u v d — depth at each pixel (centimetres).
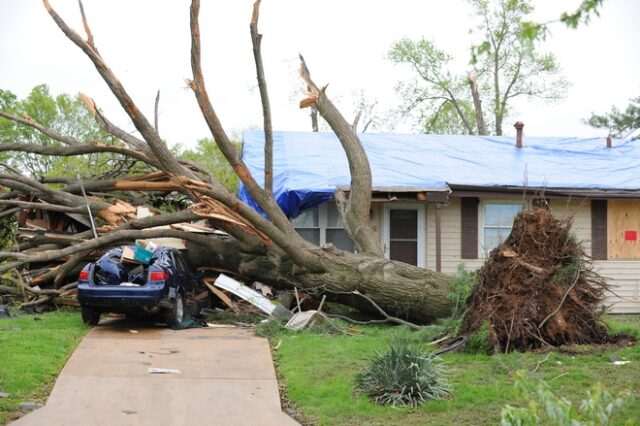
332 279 1336
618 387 845
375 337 1185
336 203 1547
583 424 471
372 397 830
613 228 1758
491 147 2070
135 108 1305
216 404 810
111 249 1452
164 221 1416
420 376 830
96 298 1234
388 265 1322
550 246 1099
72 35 1256
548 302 1076
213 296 1511
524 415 473
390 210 1714
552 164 1898
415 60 3728
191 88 1280
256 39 1321
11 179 1534
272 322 1247
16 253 1362
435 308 1275
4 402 789
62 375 906
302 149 1952
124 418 752
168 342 1134
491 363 984
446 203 1602
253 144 1998
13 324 1241
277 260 1398
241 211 1323
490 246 1727
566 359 992
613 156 2009
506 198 1712
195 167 1566
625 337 1102
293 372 939
